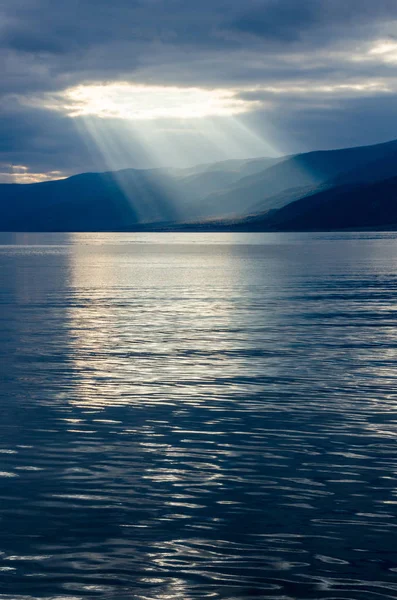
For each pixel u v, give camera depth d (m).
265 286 54.56
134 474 12.54
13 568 8.98
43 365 23.08
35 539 9.83
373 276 65.19
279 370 22.28
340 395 18.80
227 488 11.86
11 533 10.02
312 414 16.81
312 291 50.62
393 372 21.95
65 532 10.06
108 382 20.44
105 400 18.22
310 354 25.14
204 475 12.50
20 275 70.75
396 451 13.95
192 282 58.59
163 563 9.13
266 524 10.36
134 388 19.67
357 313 37.75
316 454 13.75
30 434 15.08
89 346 26.86
